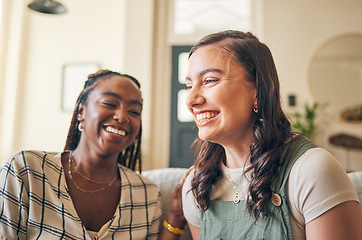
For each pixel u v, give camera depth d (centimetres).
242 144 88
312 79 396
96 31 448
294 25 405
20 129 446
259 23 419
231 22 424
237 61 82
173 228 109
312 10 405
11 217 89
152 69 414
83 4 457
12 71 448
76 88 442
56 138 439
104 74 105
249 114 84
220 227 89
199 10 432
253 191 81
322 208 71
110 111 98
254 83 84
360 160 384
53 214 91
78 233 90
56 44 456
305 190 74
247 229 83
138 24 410
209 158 99
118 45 440
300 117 378
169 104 417
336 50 399
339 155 388
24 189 91
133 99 102
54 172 97
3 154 435
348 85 393
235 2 429
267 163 80
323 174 73
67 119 439
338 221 69
